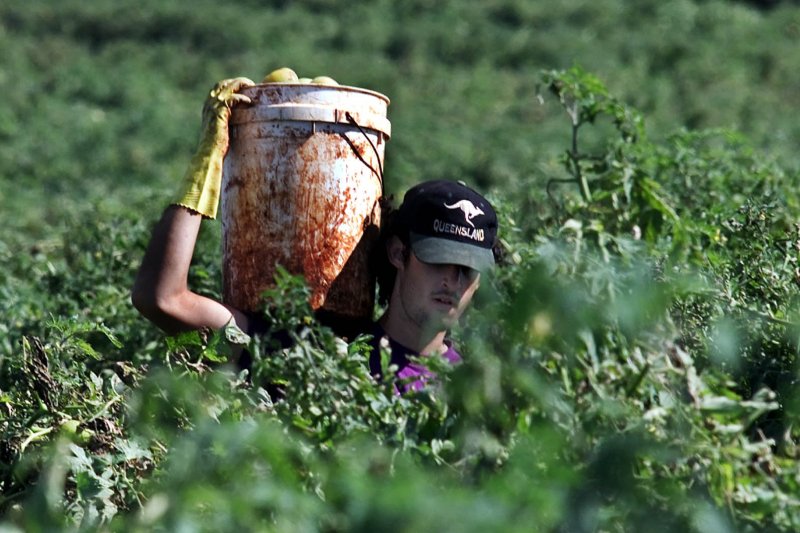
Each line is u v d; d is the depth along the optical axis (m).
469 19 125.12
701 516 9.01
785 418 10.73
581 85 17.34
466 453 9.68
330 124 13.91
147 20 120.38
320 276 13.96
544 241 12.36
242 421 10.12
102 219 25.27
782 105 91.12
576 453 9.42
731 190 18.89
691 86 96.69
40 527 9.55
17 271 24.77
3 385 15.66
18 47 111.81
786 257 13.96
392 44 117.00
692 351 11.55
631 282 10.05
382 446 9.84
